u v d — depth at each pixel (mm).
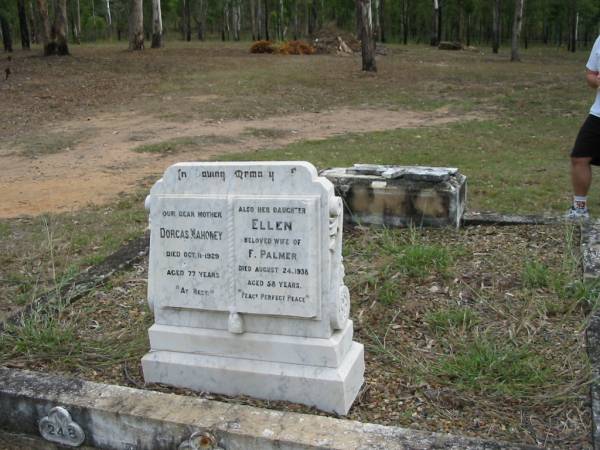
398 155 11562
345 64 28359
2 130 15148
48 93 19938
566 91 20469
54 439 3543
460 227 6410
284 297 3531
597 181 9430
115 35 72938
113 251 6578
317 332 3562
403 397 3654
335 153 11828
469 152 11906
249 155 11828
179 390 3826
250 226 3543
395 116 17156
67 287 5324
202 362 3773
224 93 20125
